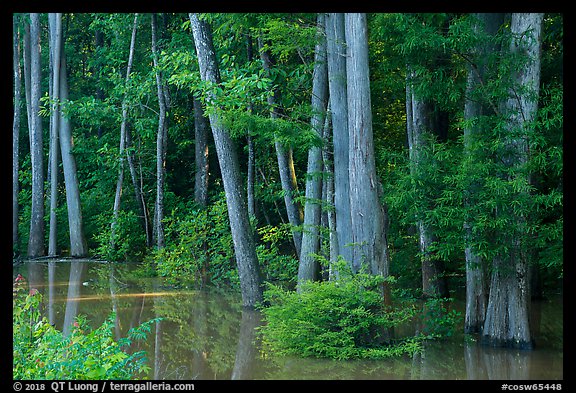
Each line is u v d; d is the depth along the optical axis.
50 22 29.89
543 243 13.27
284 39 16.56
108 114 29.11
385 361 12.44
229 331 14.91
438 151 13.60
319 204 17.19
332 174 16.66
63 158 30.30
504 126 13.03
